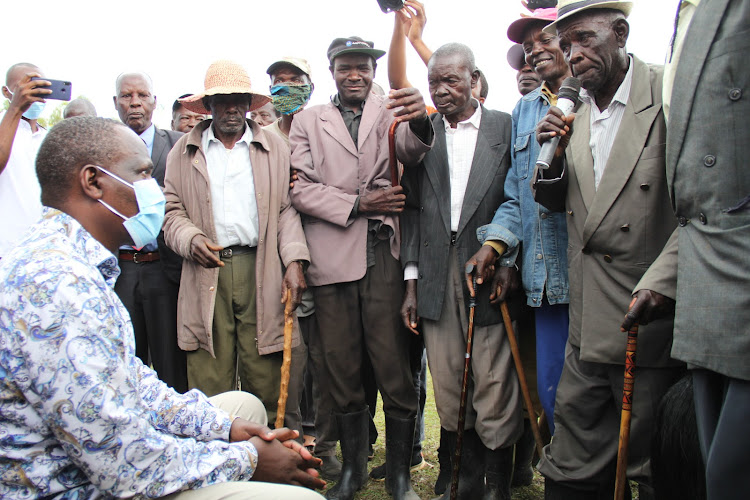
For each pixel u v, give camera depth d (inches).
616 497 88.0
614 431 99.5
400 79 156.7
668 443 79.0
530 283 112.8
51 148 72.3
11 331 62.4
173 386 140.7
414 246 125.4
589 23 92.7
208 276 126.2
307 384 163.3
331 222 126.0
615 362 94.2
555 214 111.5
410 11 153.5
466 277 115.0
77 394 62.4
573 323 101.8
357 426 130.1
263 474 78.0
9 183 137.9
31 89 132.0
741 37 67.8
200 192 128.3
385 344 125.5
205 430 83.7
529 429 131.7
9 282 63.4
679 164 74.3
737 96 68.3
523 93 149.3
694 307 71.9
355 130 134.2
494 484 116.7
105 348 64.6
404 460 125.8
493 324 117.9
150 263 139.5
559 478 101.7
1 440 63.7
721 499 69.3
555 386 113.5
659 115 91.4
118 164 73.6
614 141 94.2
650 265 92.4
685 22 76.7
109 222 75.0
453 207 121.8
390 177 129.7
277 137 135.6
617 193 93.0
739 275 67.5
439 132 124.4
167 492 68.0
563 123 95.1
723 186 69.8
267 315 126.4
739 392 67.7
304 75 161.8
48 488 65.4
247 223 127.9
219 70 127.0
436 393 122.3
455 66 118.1
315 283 128.0
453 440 123.7
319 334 131.3
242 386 134.0
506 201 120.1
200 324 127.0
